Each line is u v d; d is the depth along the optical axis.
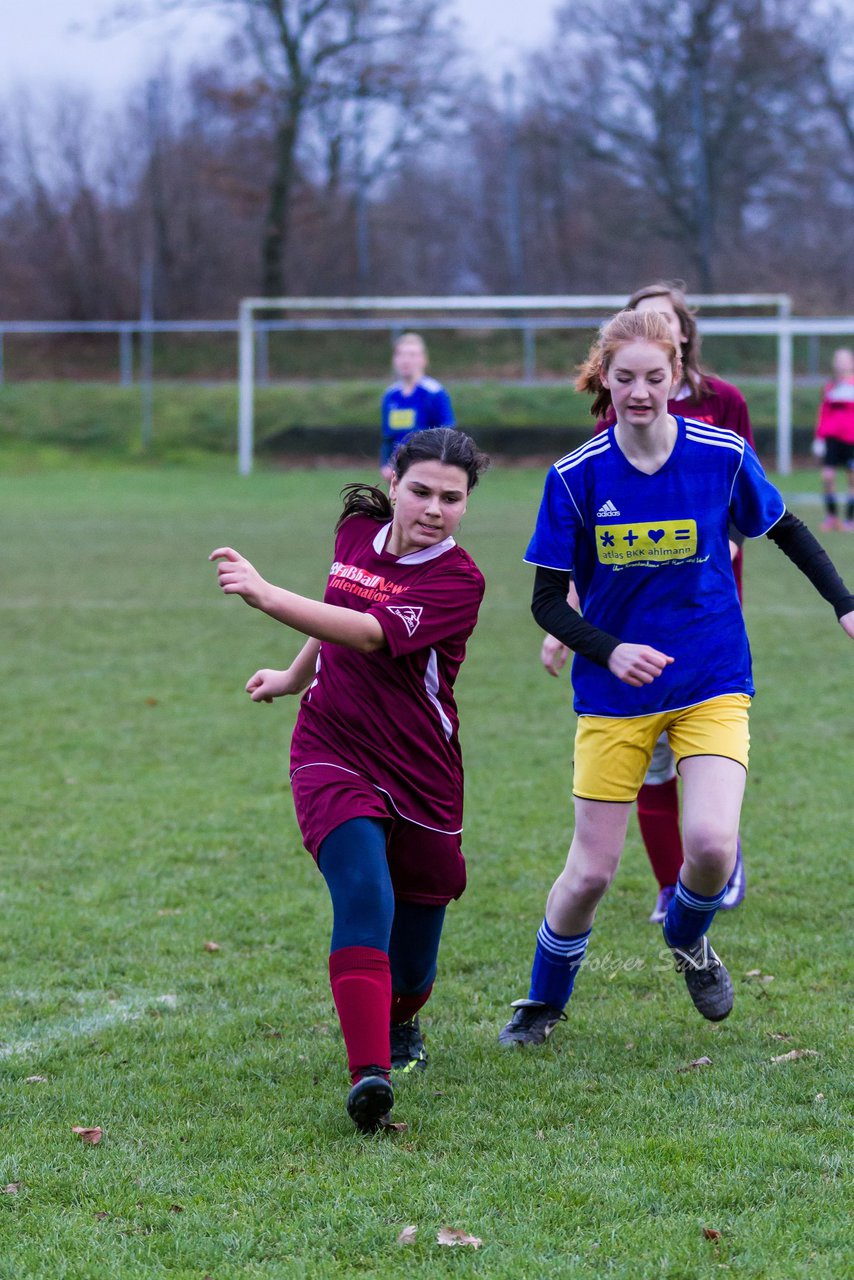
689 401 7.18
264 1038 5.98
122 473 47.41
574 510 5.65
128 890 8.08
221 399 53.34
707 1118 5.02
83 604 19.97
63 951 7.10
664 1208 4.35
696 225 68.25
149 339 57.75
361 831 5.05
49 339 59.75
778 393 51.12
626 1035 5.98
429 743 5.27
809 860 8.53
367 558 5.35
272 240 64.44
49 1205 4.46
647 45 66.00
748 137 67.69
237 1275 3.99
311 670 5.79
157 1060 5.75
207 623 18.38
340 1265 4.06
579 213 71.56
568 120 68.69
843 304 65.06
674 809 7.43
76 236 67.31
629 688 5.66
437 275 73.06
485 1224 4.27
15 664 15.52
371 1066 4.80
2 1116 5.16
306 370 57.09
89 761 11.24
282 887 8.16
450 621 5.18
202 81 66.38
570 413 51.72
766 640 16.84
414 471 5.18
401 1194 4.45
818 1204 4.36
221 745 11.83
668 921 5.89
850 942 7.11
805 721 12.52
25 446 50.53
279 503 36.22
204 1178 4.62
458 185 73.00
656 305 7.08
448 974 6.84
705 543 5.63
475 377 55.16
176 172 67.81
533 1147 4.80
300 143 65.19
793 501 36.22
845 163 68.25
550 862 8.62
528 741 11.95
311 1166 4.70
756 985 6.52
